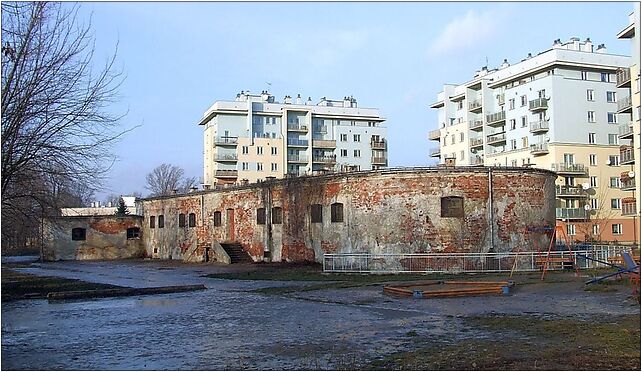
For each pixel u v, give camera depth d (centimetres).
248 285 2428
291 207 3612
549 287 2044
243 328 1309
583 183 6769
